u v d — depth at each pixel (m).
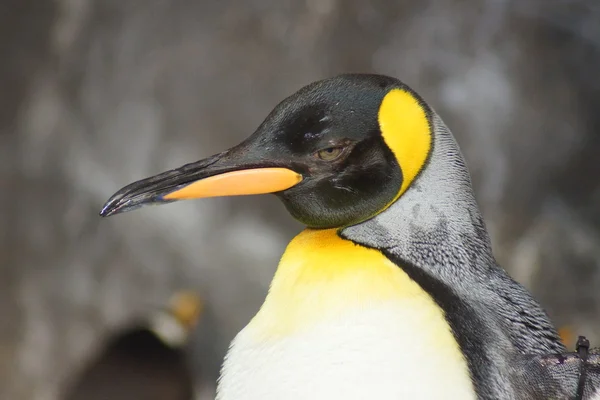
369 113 3.91
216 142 14.82
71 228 14.89
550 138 14.39
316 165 3.94
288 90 14.82
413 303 3.65
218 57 15.03
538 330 3.99
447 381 3.47
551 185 14.37
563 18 14.75
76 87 15.34
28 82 15.40
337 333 3.61
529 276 13.88
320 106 3.93
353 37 14.91
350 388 3.49
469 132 14.39
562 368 3.68
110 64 15.30
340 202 3.97
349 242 3.97
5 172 15.07
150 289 14.52
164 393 10.33
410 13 14.96
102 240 14.79
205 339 13.12
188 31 15.24
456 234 3.99
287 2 15.12
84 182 14.99
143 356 10.73
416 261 3.88
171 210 14.73
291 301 3.81
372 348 3.55
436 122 4.10
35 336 14.50
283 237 14.66
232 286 14.44
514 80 14.53
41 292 14.68
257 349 3.75
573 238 14.10
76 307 14.59
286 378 3.59
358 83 3.97
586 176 14.47
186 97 14.98
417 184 3.98
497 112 14.41
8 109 15.29
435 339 3.56
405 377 3.48
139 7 15.47
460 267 3.93
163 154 14.89
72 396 10.03
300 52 14.91
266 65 14.91
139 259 14.66
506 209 14.15
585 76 14.65
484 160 14.27
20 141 15.20
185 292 13.18
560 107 14.51
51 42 15.52
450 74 14.65
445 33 14.79
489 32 14.73
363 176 3.93
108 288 14.62
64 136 15.19
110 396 9.98
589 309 13.91
